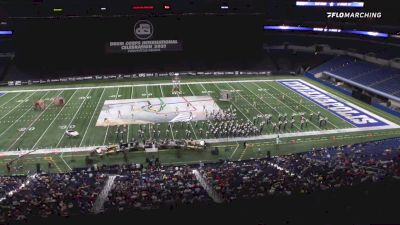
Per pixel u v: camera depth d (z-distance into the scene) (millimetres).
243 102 46562
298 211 13672
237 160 28750
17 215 16125
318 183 19219
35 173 27016
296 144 33219
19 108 45156
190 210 14461
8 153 31953
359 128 37156
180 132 36094
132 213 14453
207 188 20172
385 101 47844
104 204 17859
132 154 31500
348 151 27344
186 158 30531
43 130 37188
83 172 26375
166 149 32438
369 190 14836
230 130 35469
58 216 14797
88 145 33375
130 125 38250
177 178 22469
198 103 46125
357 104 46031
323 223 12852
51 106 45750
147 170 25875
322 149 29281
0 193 21188
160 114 41719
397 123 38750
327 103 46312
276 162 25906
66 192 20219
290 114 41531
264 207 14141
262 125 36844
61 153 31828
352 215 13102
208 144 33281
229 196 18172
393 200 13969
